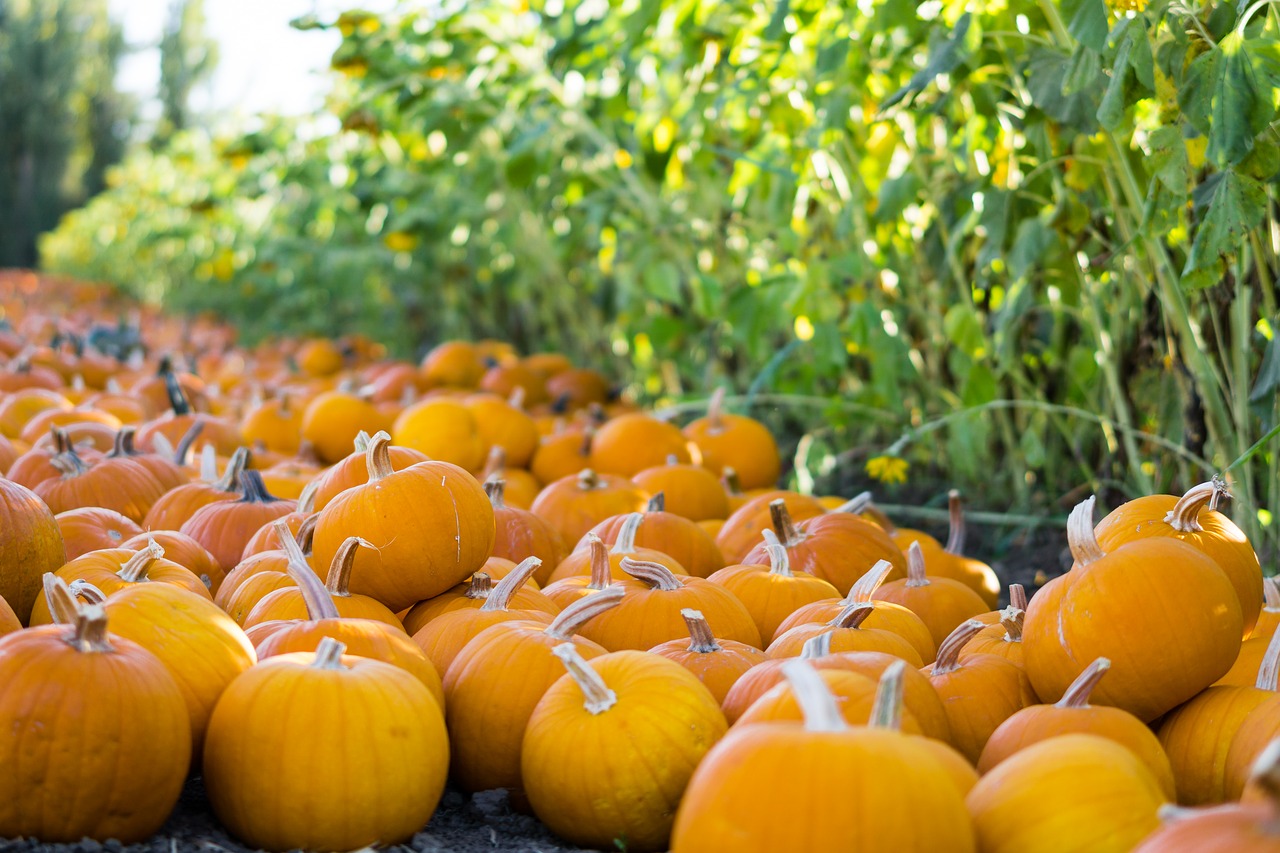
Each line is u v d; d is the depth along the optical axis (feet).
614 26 21.07
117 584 9.33
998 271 16.92
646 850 7.59
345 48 23.29
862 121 18.43
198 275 55.72
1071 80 11.49
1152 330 14.02
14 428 18.43
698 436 18.52
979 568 12.81
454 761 8.55
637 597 9.90
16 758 6.72
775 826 5.49
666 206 23.40
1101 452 16.90
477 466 18.01
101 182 135.85
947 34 14.02
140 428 19.31
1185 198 11.32
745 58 19.25
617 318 29.25
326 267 38.42
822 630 8.95
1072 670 8.14
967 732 8.30
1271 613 9.57
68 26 132.87
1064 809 6.04
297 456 18.57
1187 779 7.88
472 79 23.68
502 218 30.01
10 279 68.80
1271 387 11.43
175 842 7.22
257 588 10.17
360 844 7.20
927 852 5.51
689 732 7.42
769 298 18.70
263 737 7.10
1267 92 9.77
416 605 10.39
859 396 20.25
